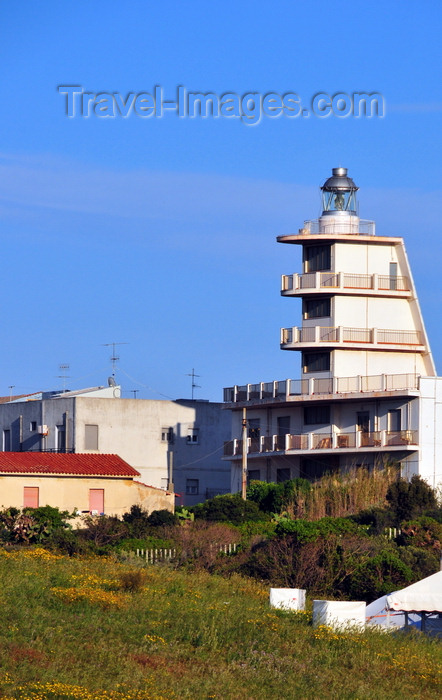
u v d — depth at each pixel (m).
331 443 172.75
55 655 59.31
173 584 89.94
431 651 74.38
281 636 73.06
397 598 79.62
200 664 63.41
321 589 106.19
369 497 145.88
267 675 63.06
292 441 176.88
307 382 179.12
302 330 181.25
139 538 127.88
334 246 180.62
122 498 161.75
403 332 181.25
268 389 186.62
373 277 180.62
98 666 58.84
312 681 63.03
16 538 124.38
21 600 70.75
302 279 181.62
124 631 67.50
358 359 180.50
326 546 110.31
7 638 61.09
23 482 155.50
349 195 187.62
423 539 121.62
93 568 94.69
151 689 56.00
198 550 120.81
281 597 86.56
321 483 157.50
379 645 73.12
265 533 128.62
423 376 168.12
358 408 173.50
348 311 180.50
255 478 188.12
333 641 72.62
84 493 159.25
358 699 60.28
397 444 164.12
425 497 140.12
